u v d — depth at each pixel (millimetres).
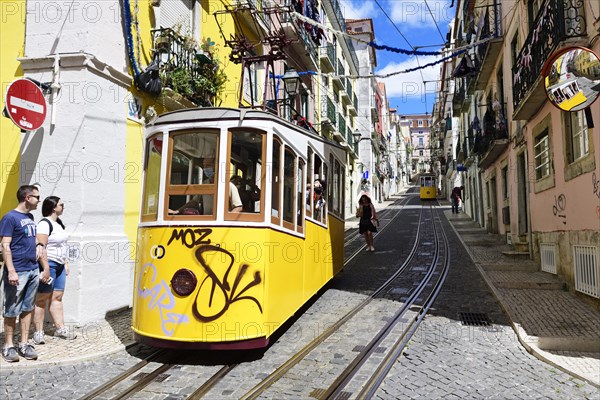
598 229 6637
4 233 4766
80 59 6684
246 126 5051
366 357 5016
